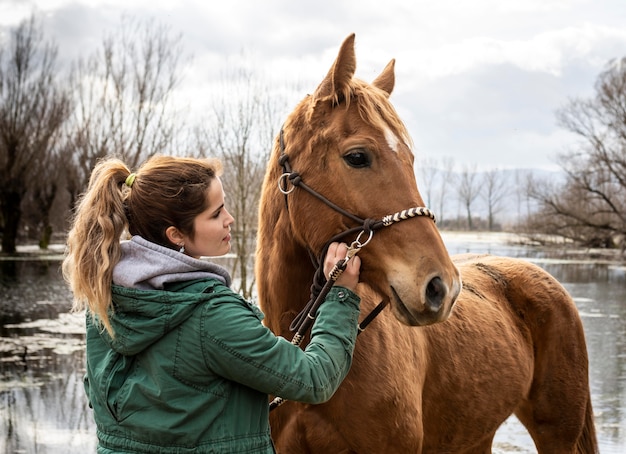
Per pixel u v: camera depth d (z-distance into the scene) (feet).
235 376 6.35
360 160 8.11
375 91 8.52
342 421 9.00
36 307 48.16
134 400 6.34
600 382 27.73
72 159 105.70
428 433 10.88
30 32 97.96
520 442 20.34
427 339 10.61
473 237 174.19
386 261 7.95
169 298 6.23
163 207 6.67
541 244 138.41
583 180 122.72
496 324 12.26
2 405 23.32
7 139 97.50
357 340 9.09
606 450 19.06
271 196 9.33
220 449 6.35
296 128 8.84
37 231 124.06
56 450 18.97
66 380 26.89
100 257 6.30
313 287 8.56
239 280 46.09
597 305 52.85
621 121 118.83
